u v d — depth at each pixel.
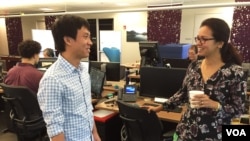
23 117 2.34
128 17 8.69
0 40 10.72
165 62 3.67
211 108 1.23
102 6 7.76
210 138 1.29
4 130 3.55
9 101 2.35
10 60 5.75
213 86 1.26
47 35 7.15
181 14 7.19
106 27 9.30
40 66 3.38
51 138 1.06
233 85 1.21
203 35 1.24
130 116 1.92
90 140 1.28
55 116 1.06
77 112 1.16
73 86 1.14
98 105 2.61
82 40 1.12
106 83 3.45
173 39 7.34
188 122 1.39
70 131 1.15
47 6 7.68
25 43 2.44
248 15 5.57
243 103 1.21
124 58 9.05
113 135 2.65
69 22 1.10
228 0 6.36
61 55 1.16
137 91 2.81
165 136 1.98
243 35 5.71
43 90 1.07
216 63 1.29
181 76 2.45
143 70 2.69
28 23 10.35
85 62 3.07
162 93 2.60
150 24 7.64
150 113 1.79
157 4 7.02
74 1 6.55
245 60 5.75
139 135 2.00
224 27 1.22
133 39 8.71
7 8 8.25
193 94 1.24
